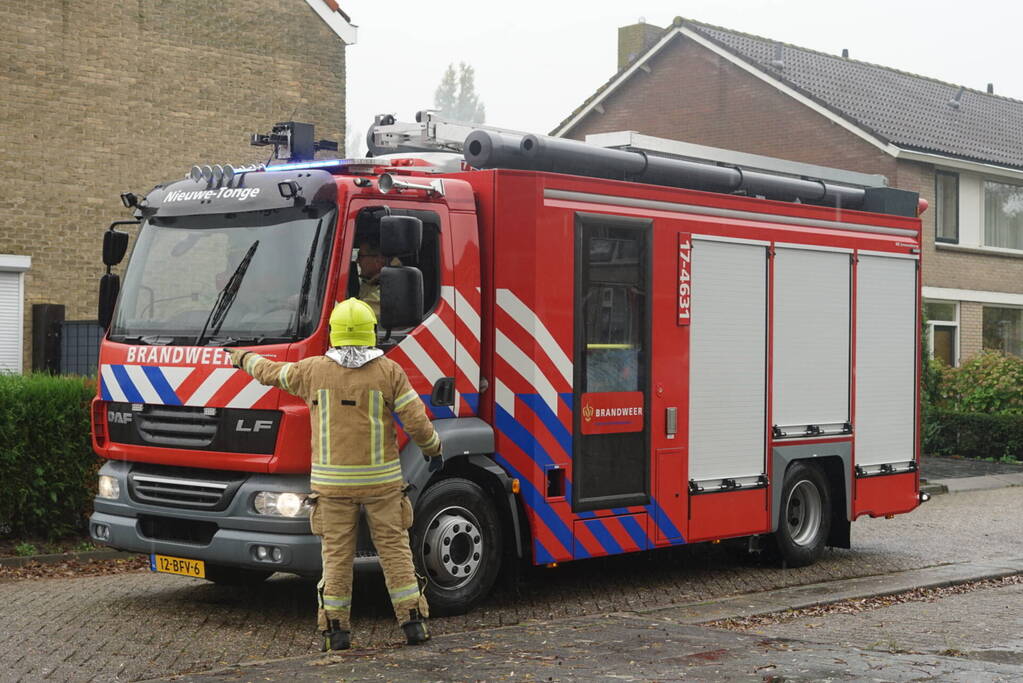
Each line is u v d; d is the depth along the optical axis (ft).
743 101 98.22
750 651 23.63
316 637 25.67
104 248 29.55
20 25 57.47
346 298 26.35
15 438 35.96
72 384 37.09
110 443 28.71
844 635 26.76
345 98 68.90
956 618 29.45
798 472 36.47
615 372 30.86
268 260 26.91
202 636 25.64
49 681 21.94
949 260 95.96
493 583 28.76
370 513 24.02
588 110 108.78
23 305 57.57
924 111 103.65
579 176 30.19
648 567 36.14
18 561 35.06
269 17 65.82
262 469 25.94
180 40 62.54
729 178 35.04
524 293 28.91
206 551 26.73
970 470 68.54
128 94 60.75
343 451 23.67
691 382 32.89
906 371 40.01
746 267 34.58
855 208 39.65
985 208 99.91
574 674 21.57
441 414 27.89
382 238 25.39
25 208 57.62
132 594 30.60
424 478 26.99
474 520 28.27
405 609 24.17
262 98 65.62
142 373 27.94
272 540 25.89
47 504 36.68
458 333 28.25
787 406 35.81
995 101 115.14
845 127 92.07
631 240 31.37
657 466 31.86
